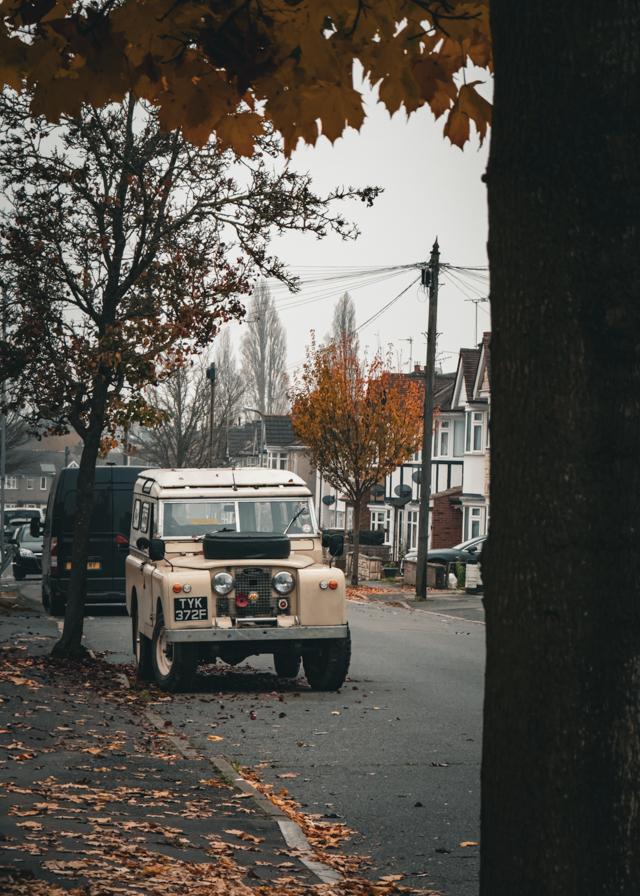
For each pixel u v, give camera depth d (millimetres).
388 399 55125
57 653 20422
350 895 7770
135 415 20500
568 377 4504
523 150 4590
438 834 9734
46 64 6477
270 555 17953
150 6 6328
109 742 12656
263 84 6516
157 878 7414
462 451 76438
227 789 10781
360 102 6570
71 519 30938
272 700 17141
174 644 17531
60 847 7980
